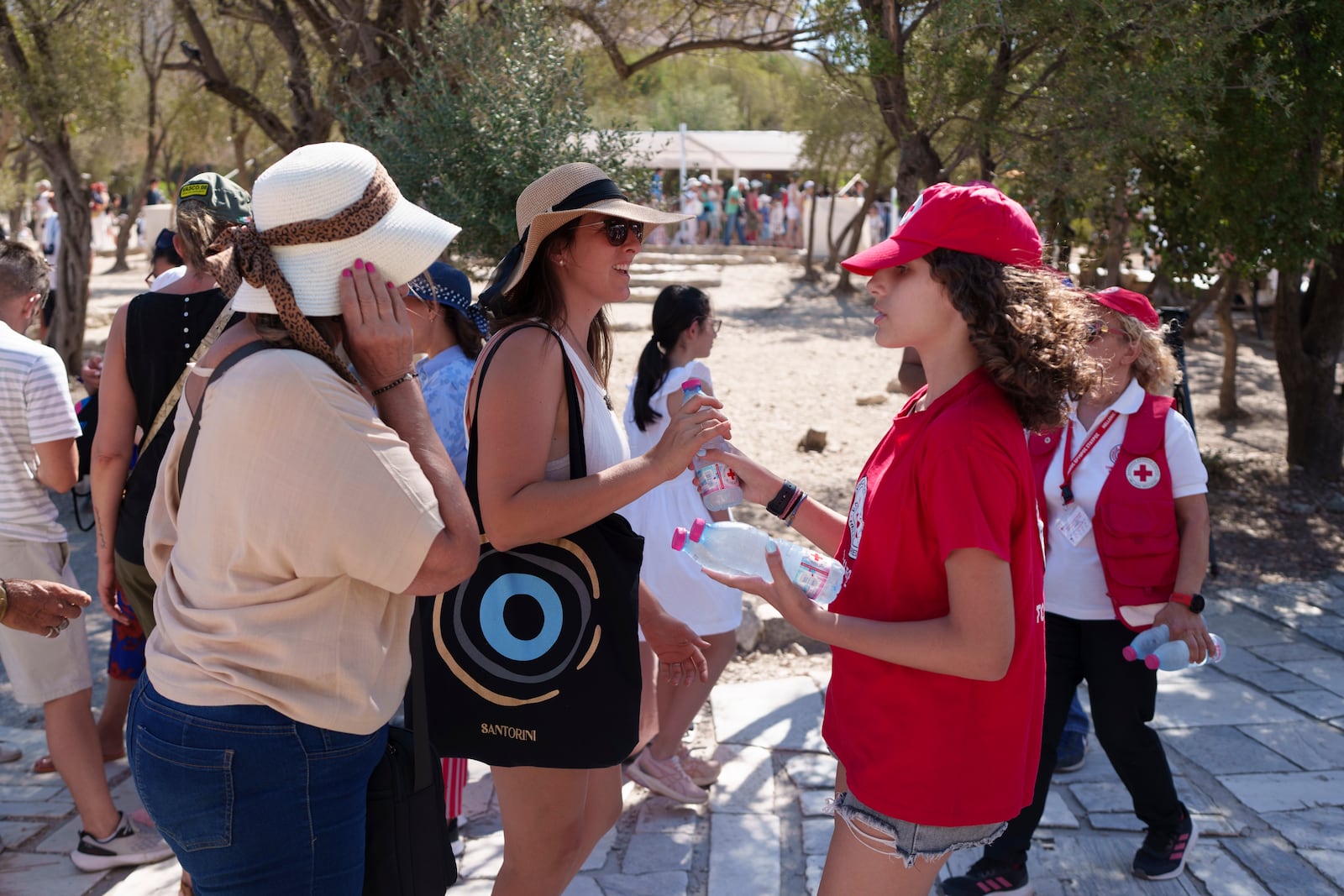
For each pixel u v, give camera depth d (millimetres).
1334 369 8273
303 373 1812
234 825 1862
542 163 5949
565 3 8055
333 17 8102
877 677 2141
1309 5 6258
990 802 2127
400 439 1886
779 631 5367
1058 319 2055
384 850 2109
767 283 22141
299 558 1828
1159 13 5488
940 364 2133
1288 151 6719
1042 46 5820
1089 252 7090
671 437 2340
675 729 3930
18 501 3512
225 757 1848
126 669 4242
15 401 3457
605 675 2439
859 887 2213
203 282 3488
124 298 19000
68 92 9305
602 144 6281
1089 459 3307
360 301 1887
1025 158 5926
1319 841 3656
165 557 2070
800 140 24250
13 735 4602
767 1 8125
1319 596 6082
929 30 6102
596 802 2826
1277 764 4211
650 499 3846
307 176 1850
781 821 3855
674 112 29797
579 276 2500
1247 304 16344
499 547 2375
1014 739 2127
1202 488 3250
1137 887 3447
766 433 10039
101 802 3605
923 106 6125
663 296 3951
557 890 2652
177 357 3383
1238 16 5570
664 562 3809
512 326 2436
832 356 14367
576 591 2424
